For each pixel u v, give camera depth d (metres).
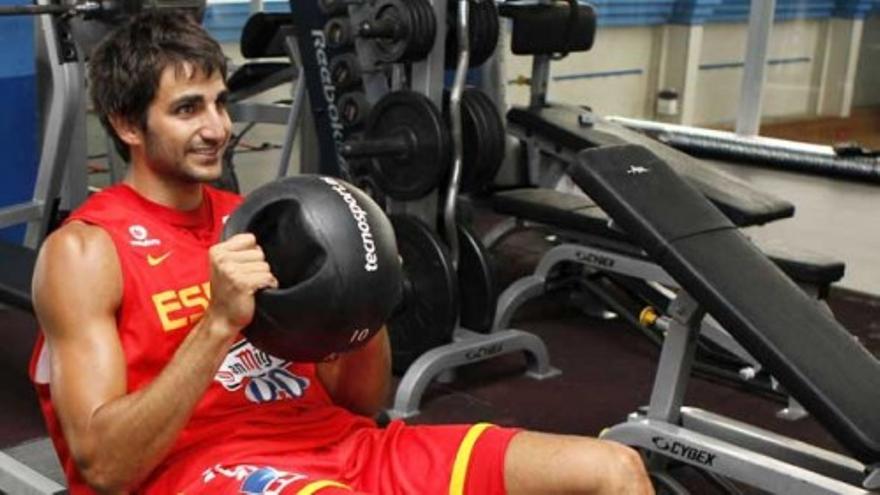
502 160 3.21
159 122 1.45
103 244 1.42
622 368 3.23
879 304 3.94
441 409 2.87
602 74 5.72
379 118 2.96
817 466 2.09
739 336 1.94
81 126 3.67
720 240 2.09
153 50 1.44
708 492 2.41
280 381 1.54
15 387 2.89
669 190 2.18
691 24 5.60
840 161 4.12
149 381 1.41
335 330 1.35
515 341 3.05
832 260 2.90
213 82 1.48
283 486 1.36
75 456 1.37
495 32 3.08
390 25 2.81
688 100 5.69
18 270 2.61
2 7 2.91
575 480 1.42
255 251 1.32
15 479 2.08
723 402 3.01
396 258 1.41
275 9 5.93
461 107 3.08
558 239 3.90
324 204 1.36
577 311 3.76
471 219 3.79
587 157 2.20
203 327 1.33
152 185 1.50
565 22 3.70
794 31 4.96
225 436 1.46
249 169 5.44
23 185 3.99
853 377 1.85
